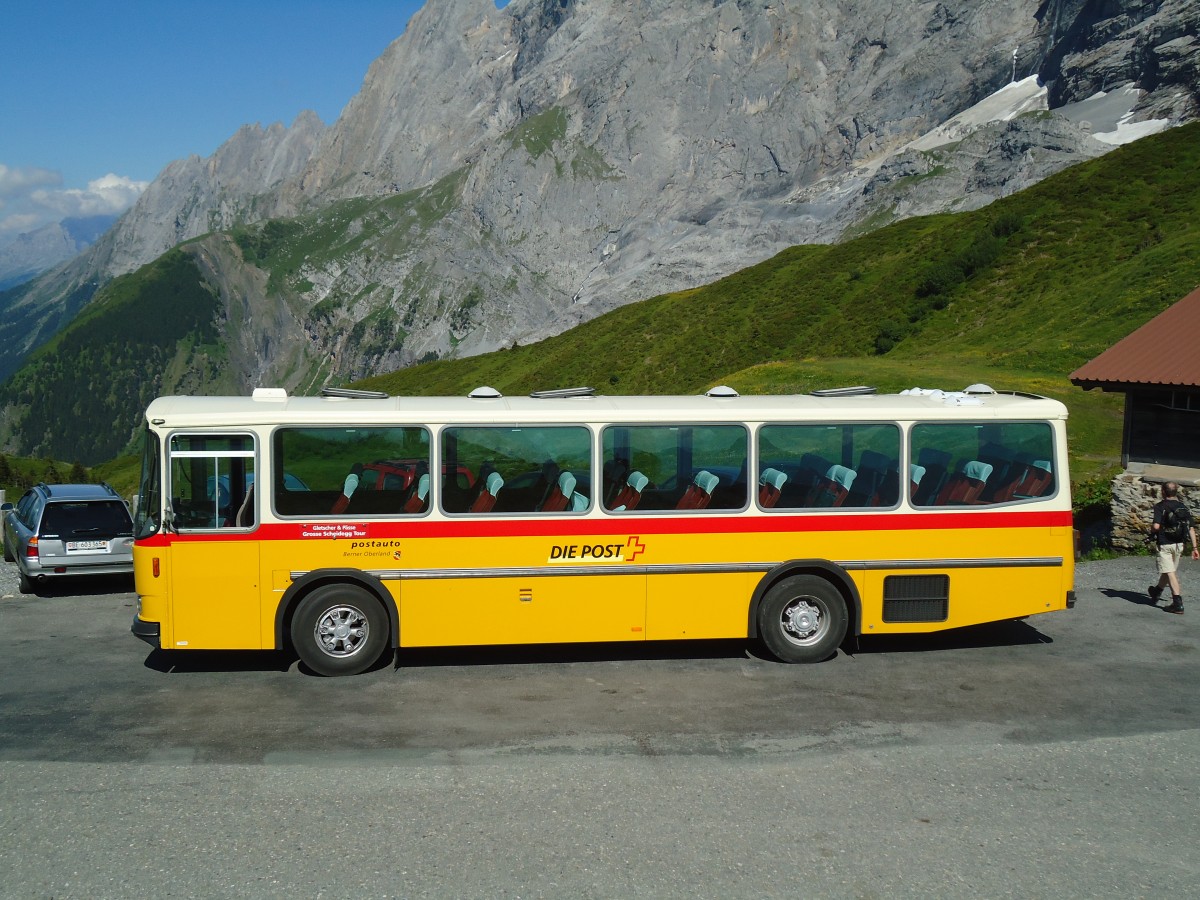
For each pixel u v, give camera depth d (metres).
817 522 11.73
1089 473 29.95
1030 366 51.69
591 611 11.48
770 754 8.81
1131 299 56.75
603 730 9.43
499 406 11.47
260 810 7.65
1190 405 19.36
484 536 11.29
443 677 11.22
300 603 11.15
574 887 6.45
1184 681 11.02
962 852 6.98
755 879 6.57
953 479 12.02
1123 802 7.84
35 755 8.84
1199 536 17.97
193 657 12.20
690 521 11.55
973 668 11.57
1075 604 14.61
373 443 11.16
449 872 6.66
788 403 11.95
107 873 6.67
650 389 87.25
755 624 11.74
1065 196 83.06
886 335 74.00
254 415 10.97
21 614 15.34
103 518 17.38
